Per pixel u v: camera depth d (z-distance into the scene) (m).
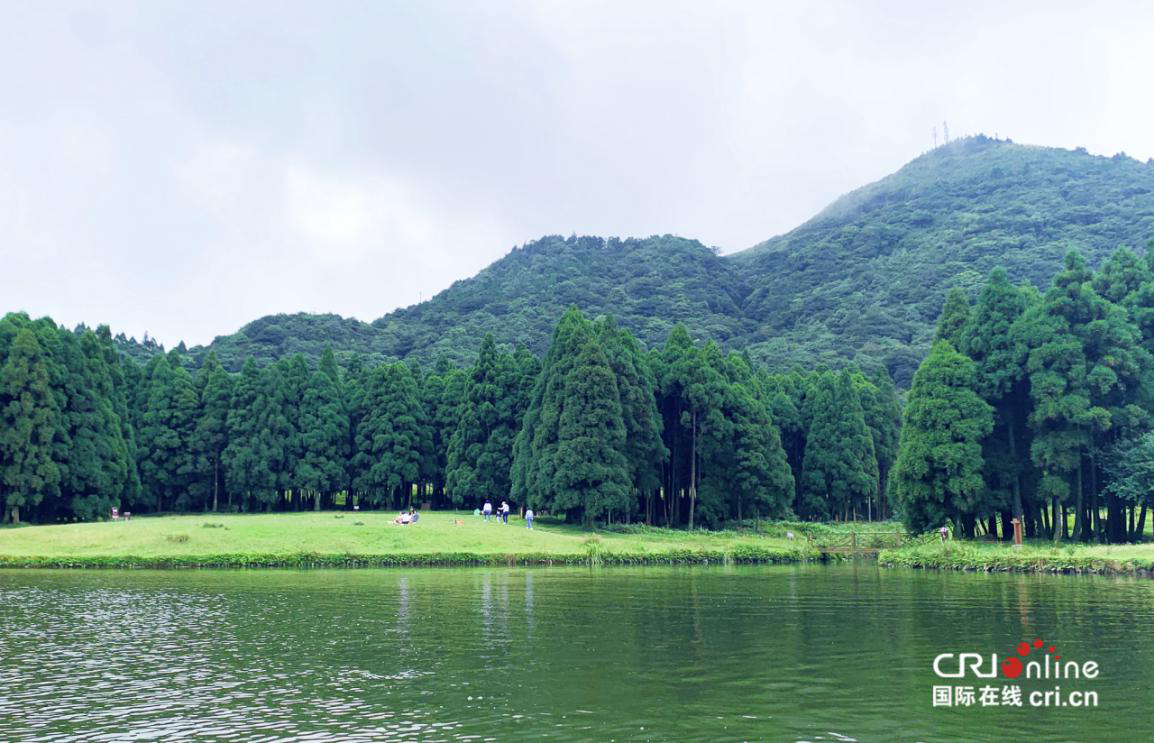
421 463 94.50
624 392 75.19
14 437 67.00
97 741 15.23
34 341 70.19
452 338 194.62
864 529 78.88
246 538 51.56
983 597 33.72
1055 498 56.69
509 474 84.50
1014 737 15.16
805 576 44.75
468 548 52.03
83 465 72.25
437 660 21.62
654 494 84.19
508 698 17.84
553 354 77.19
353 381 101.25
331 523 58.62
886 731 15.55
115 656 22.34
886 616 28.70
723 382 79.50
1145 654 21.89
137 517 80.06
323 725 16.02
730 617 28.83
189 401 90.69
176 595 34.78
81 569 46.09
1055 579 41.47
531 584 39.53
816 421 92.38
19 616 29.19
